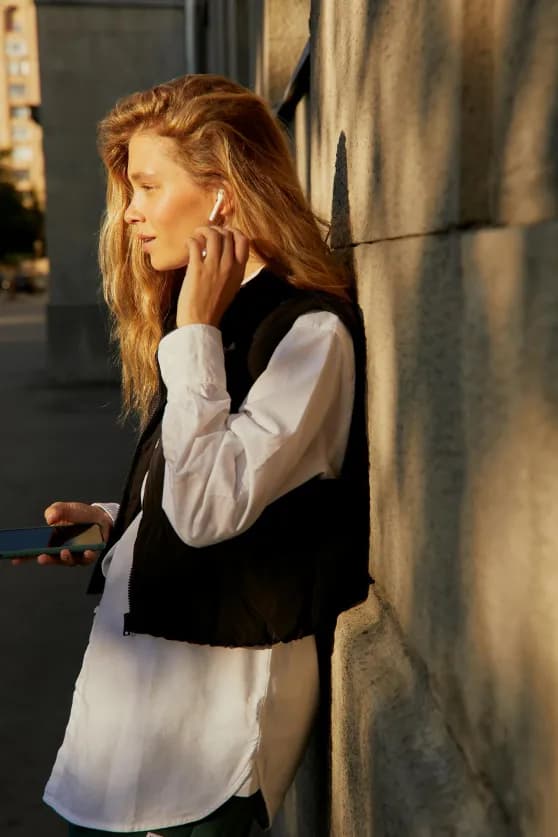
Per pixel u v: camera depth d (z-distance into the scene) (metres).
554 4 0.68
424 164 1.00
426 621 1.07
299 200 1.42
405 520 1.15
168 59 9.70
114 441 7.09
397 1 1.10
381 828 1.11
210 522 1.16
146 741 1.25
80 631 3.49
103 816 1.26
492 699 0.85
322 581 1.29
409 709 1.11
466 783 0.93
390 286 1.18
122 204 1.60
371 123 1.27
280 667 1.30
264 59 3.25
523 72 0.75
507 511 0.79
